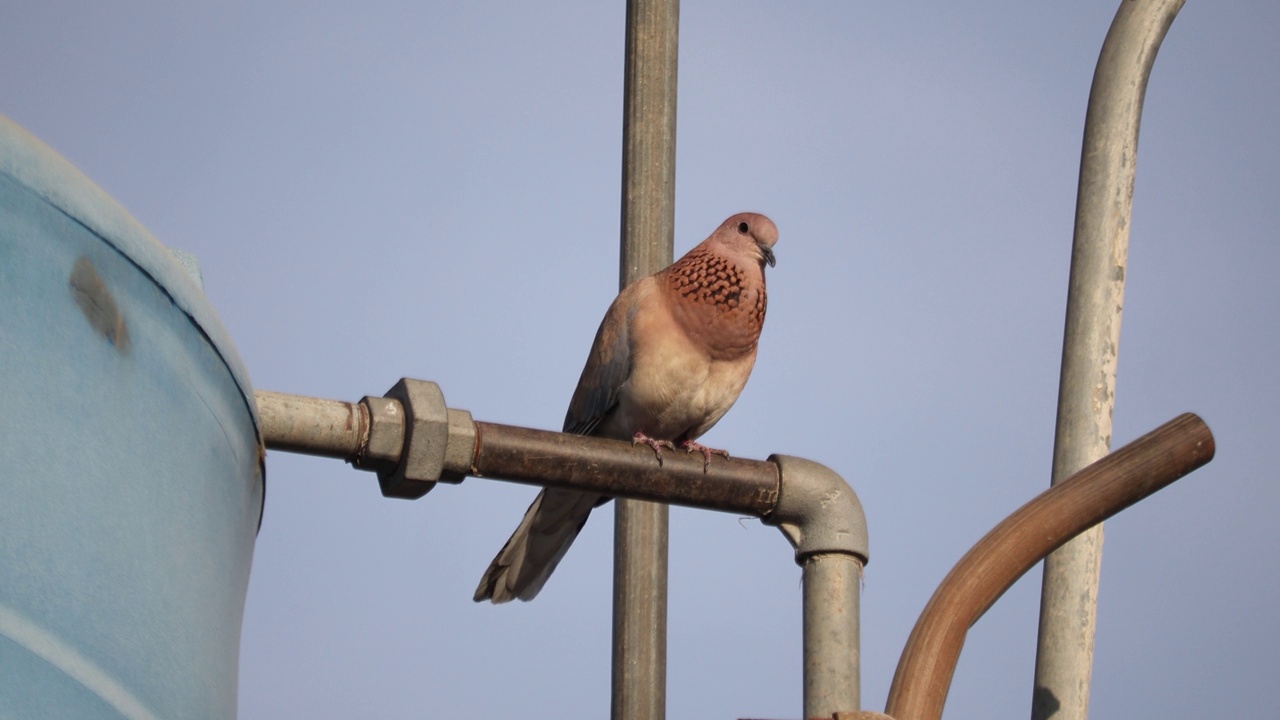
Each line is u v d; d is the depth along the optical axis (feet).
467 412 27.61
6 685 16.44
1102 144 34.96
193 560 20.24
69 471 18.19
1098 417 33.35
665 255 44.29
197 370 21.15
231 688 21.45
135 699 18.34
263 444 23.88
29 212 18.71
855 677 28.53
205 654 20.27
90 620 17.88
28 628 16.97
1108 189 34.68
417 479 26.84
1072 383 33.78
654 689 39.42
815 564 29.25
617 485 28.60
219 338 21.83
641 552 40.16
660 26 44.32
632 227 44.09
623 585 40.01
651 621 39.81
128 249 20.06
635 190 44.09
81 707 17.35
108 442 18.92
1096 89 35.45
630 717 39.11
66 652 17.38
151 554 19.22
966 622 25.20
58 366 18.49
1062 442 33.50
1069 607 32.22
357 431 26.63
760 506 29.43
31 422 17.88
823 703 28.17
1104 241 34.40
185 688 19.51
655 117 43.98
